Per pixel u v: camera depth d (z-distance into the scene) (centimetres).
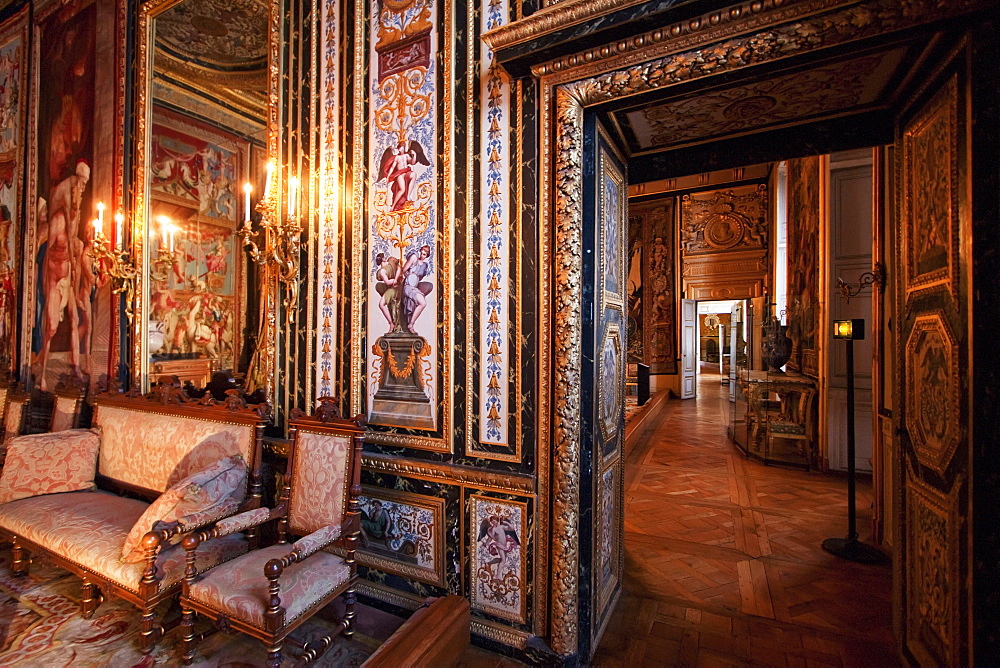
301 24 301
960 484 156
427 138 256
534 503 220
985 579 145
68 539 257
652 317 1201
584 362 213
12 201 494
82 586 265
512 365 229
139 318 383
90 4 427
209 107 396
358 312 277
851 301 519
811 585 287
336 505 239
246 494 277
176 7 370
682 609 261
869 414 513
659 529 373
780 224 871
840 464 527
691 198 1175
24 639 232
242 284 387
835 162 525
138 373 379
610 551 259
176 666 214
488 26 239
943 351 170
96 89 418
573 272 207
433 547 248
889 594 277
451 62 250
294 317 299
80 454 336
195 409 315
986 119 145
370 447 270
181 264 396
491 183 236
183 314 395
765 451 568
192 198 391
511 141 231
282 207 302
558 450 209
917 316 194
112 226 401
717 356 2286
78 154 432
